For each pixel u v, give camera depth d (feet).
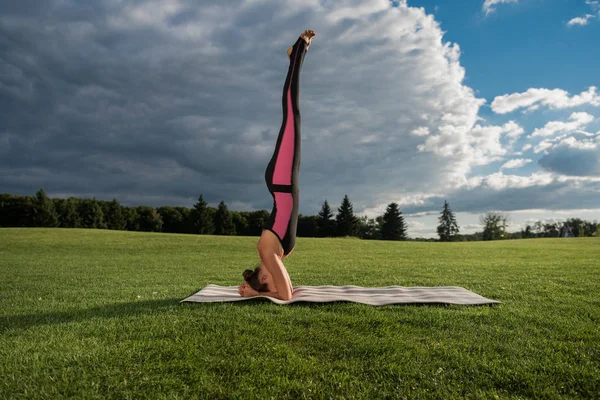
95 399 7.79
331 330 12.03
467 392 8.15
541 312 14.67
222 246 65.57
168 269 35.22
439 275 28.37
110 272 32.48
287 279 17.01
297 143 17.93
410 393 8.06
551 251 58.85
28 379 8.59
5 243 62.75
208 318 13.35
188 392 8.04
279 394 8.03
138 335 11.51
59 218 171.94
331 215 215.31
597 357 9.88
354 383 8.46
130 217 191.93
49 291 21.48
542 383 8.48
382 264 38.68
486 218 207.51
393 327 12.49
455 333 11.82
